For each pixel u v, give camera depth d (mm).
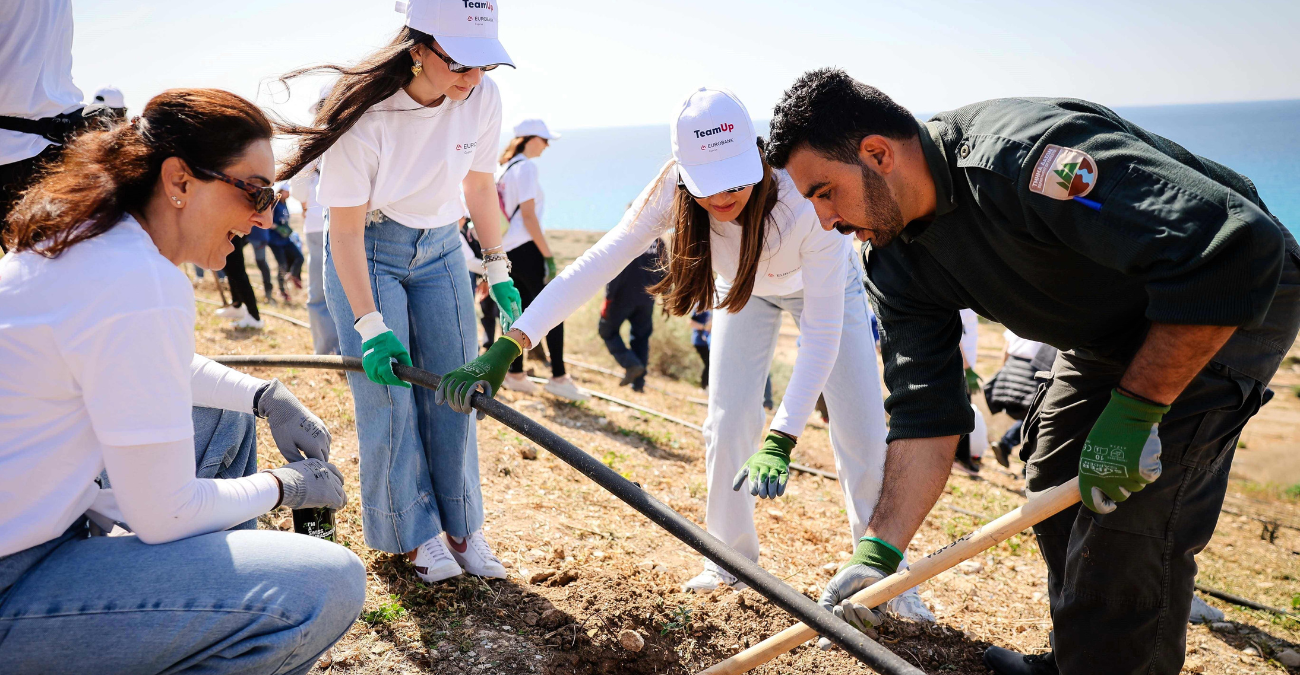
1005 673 3100
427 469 3137
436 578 3035
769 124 2242
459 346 3156
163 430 1744
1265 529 6422
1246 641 3809
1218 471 2314
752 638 3102
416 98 2742
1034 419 2809
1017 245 2113
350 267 2809
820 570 3969
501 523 3789
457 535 3188
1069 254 2090
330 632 1917
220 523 1924
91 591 1742
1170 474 2215
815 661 2988
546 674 2701
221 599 1774
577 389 6664
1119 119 2078
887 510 2525
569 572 3289
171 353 1744
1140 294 2166
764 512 4789
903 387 2594
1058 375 2662
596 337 10742
